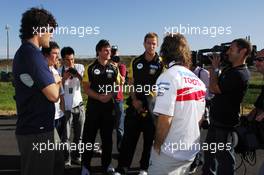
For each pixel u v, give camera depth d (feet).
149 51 16.60
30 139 10.09
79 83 19.43
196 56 17.07
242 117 13.55
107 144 17.94
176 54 9.77
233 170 14.03
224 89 13.64
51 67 16.39
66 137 18.95
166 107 9.31
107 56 17.33
